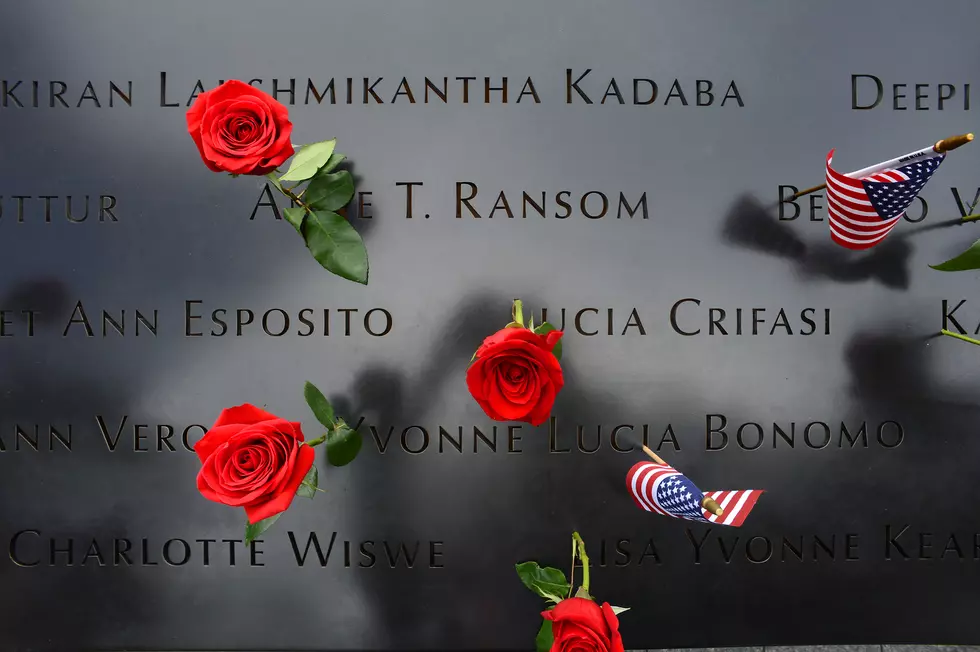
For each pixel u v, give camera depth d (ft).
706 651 5.86
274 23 5.64
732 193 5.69
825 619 5.67
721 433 5.68
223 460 4.16
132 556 5.68
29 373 5.69
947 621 5.67
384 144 5.64
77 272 5.68
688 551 5.65
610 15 5.68
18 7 5.68
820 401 5.70
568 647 4.14
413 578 5.63
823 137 5.70
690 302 5.68
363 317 5.64
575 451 5.65
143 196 5.68
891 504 5.69
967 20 5.72
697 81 5.70
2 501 5.68
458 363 5.63
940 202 5.69
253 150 4.44
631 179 5.68
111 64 5.66
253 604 5.65
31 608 5.67
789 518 5.68
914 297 5.69
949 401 5.69
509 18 5.66
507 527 5.63
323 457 5.64
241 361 5.65
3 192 5.71
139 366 5.68
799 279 5.71
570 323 5.65
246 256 5.66
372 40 5.64
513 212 5.65
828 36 5.71
